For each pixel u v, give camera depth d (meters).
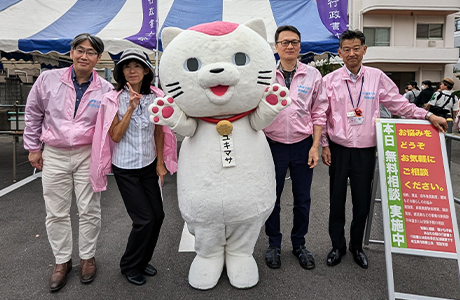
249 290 2.39
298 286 2.46
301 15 6.21
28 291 2.40
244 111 2.01
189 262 2.82
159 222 2.50
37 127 2.42
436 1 17.17
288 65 2.61
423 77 18.62
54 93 2.31
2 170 5.99
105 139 2.28
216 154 2.00
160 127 2.48
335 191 2.72
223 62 1.82
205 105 1.89
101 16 6.08
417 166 2.33
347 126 2.61
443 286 2.50
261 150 2.13
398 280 2.56
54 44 5.11
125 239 3.27
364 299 2.32
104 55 8.52
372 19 18.08
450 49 17.67
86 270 2.52
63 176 2.39
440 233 2.20
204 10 6.23
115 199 4.56
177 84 1.89
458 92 15.82
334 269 2.70
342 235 2.79
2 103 10.25
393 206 2.28
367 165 2.63
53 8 6.09
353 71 2.64
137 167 2.34
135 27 5.71
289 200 4.56
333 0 5.65
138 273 2.51
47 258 2.88
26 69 11.88
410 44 18.38
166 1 6.34
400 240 2.22
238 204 2.02
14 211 4.01
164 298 2.31
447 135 2.56
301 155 2.67
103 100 2.29
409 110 2.56
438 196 2.26
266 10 6.31
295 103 2.57
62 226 2.47
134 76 2.26
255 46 1.88
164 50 2.00
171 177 5.79
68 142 2.30
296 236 2.82
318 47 5.38
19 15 5.82
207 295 2.33
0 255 2.92
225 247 2.45
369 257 2.91
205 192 2.01
